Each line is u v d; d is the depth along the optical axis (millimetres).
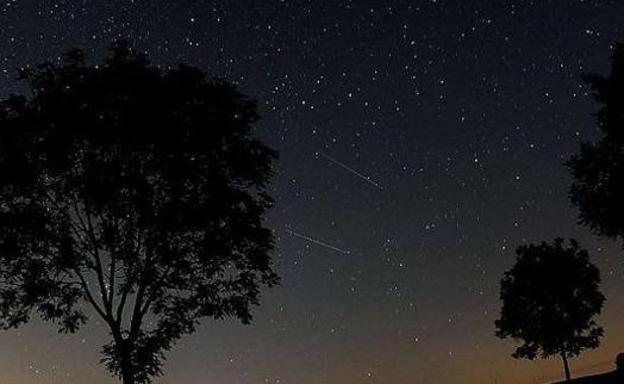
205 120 17781
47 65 17609
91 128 16953
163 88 17562
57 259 17391
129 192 17250
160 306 18406
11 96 17562
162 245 17609
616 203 20812
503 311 34062
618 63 20828
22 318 17922
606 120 20984
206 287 18562
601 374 29312
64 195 17672
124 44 18031
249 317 18969
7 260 17422
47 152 16875
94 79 17344
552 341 32406
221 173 18266
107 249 17828
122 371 17547
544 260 33344
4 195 17344
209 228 18109
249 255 18859
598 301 32781
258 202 19109
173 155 17516
